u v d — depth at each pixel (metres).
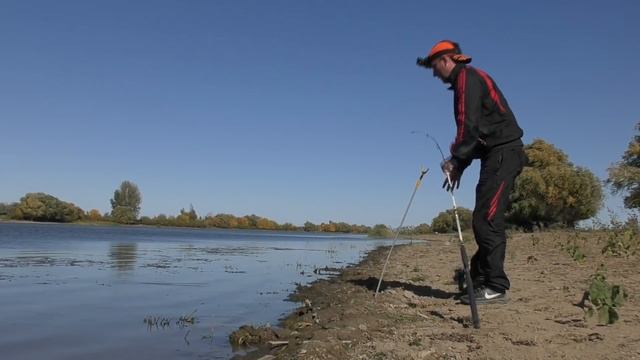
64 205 89.19
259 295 9.03
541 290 7.05
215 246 29.84
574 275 8.56
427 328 5.18
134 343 5.54
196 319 6.88
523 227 33.66
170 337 5.83
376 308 6.35
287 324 6.33
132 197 110.31
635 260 10.44
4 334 5.96
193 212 112.81
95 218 96.81
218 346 5.41
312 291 9.27
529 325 5.00
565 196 31.44
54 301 8.27
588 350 4.17
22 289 9.55
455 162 5.78
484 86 5.79
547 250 14.44
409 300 6.90
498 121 5.86
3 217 83.50
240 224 117.81
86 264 15.05
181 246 28.70
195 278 11.74
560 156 34.47
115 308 7.68
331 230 124.00
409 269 11.56
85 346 5.43
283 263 16.73
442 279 9.28
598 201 31.92
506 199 5.96
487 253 6.06
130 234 51.16
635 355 3.99
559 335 4.62
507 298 6.24
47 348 5.36
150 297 8.77
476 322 5.03
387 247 27.09
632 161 28.66
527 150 35.09
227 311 7.46
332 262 17.14
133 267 14.32
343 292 8.55
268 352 5.09
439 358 4.18
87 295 8.94
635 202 26.61
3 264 14.62
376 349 4.50
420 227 59.28
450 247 21.00
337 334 5.08
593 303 5.34
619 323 5.00
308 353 4.49
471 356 4.17
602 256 11.49
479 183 6.06
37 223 84.38
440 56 5.95
